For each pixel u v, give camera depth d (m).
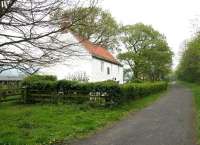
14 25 7.95
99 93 22.09
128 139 11.88
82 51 9.05
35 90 23.81
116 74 50.31
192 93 45.91
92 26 8.98
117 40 62.19
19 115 17.03
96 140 11.75
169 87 74.50
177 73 119.56
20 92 24.23
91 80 34.81
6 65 8.05
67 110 19.39
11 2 7.55
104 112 19.16
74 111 19.14
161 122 16.17
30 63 8.20
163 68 73.75
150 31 72.38
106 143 11.23
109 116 17.53
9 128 13.34
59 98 23.22
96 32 10.20
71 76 35.00
